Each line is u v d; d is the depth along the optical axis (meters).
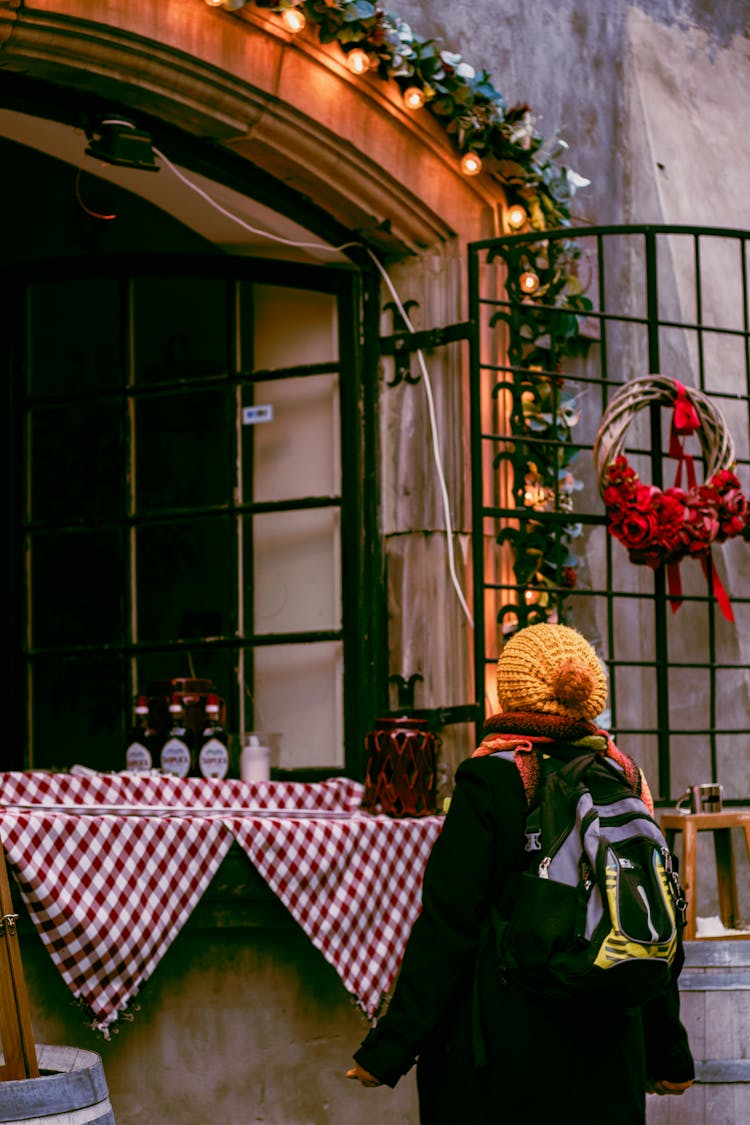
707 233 6.05
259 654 5.91
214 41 5.17
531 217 6.04
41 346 6.21
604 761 3.52
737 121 7.33
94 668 6.05
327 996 5.06
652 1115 4.55
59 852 4.20
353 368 5.85
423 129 5.71
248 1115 4.84
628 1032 3.38
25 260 6.17
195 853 4.51
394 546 5.80
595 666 3.65
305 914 4.73
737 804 6.14
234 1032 4.84
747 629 6.88
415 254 5.87
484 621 5.68
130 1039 4.62
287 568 5.90
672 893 3.34
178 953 4.77
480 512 5.44
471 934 3.37
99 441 6.12
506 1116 3.26
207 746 5.42
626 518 5.69
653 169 6.86
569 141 6.52
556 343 5.96
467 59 6.16
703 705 6.66
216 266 6.00
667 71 7.04
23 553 6.18
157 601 6.02
